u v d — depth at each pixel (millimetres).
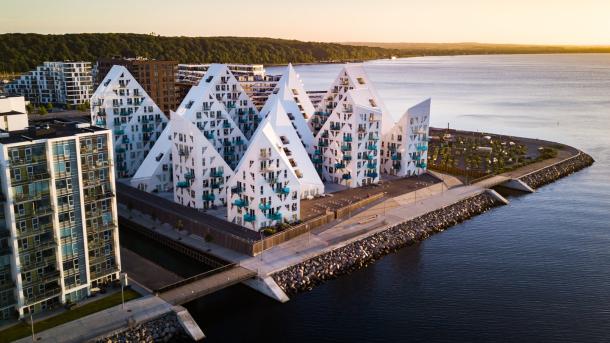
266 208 138750
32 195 93250
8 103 113250
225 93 196375
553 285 121688
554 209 178375
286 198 144250
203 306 110938
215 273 116500
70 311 98688
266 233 136125
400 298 115000
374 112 182625
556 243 147625
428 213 162625
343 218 155000
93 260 105125
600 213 173875
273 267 121062
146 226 149875
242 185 141875
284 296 113562
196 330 98250
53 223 96750
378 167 190875
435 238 151375
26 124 111938
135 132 196500
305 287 119062
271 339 98938
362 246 138000
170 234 143500
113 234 107625
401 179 197875
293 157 171375
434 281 123250
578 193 197625
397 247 143125
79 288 102562
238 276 114625
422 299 114562
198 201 157000
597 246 145250
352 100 178625
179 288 108375
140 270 117375
